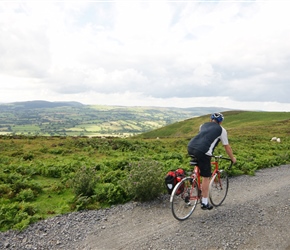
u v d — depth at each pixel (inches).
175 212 300.5
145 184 364.2
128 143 964.6
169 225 296.5
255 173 565.6
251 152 806.5
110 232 280.7
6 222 292.7
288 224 301.4
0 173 465.1
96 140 1055.0
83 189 379.9
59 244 255.4
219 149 865.5
